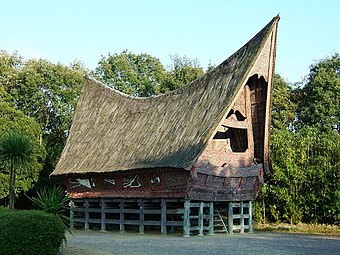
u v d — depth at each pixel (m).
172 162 26.39
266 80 28.83
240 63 28.81
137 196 28.80
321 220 35.72
